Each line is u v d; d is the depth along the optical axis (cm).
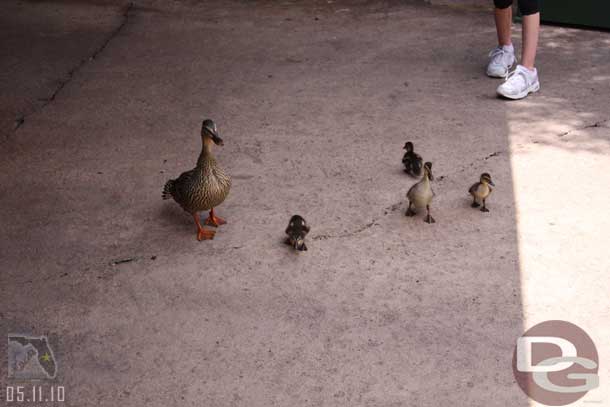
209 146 472
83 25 939
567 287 450
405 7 1000
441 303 438
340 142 637
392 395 373
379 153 616
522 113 685
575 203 538
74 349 405
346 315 429
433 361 395
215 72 792
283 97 729
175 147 631
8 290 450
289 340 411
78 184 571
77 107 710
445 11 979
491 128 656
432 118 678
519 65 719
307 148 627
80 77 781
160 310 435
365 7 1005
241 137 647
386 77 773
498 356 397
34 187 567
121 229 514
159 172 590
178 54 845
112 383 382
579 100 708
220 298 445
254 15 978
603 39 868
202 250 490
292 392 376
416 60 818
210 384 381
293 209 536
